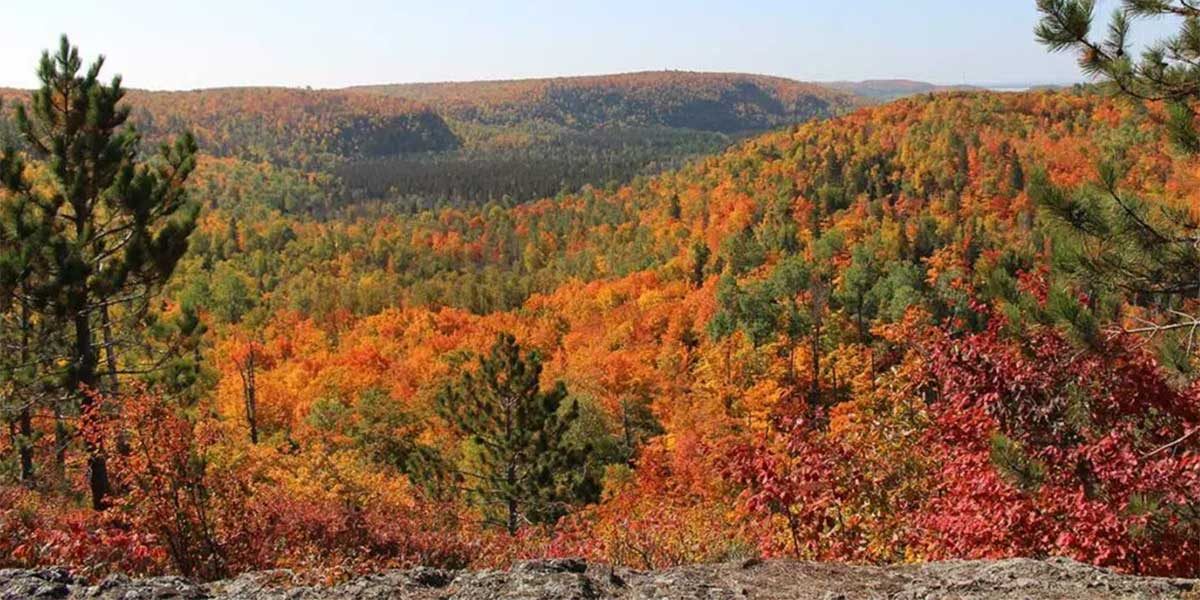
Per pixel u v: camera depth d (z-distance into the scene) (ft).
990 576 16.48
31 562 21.75
